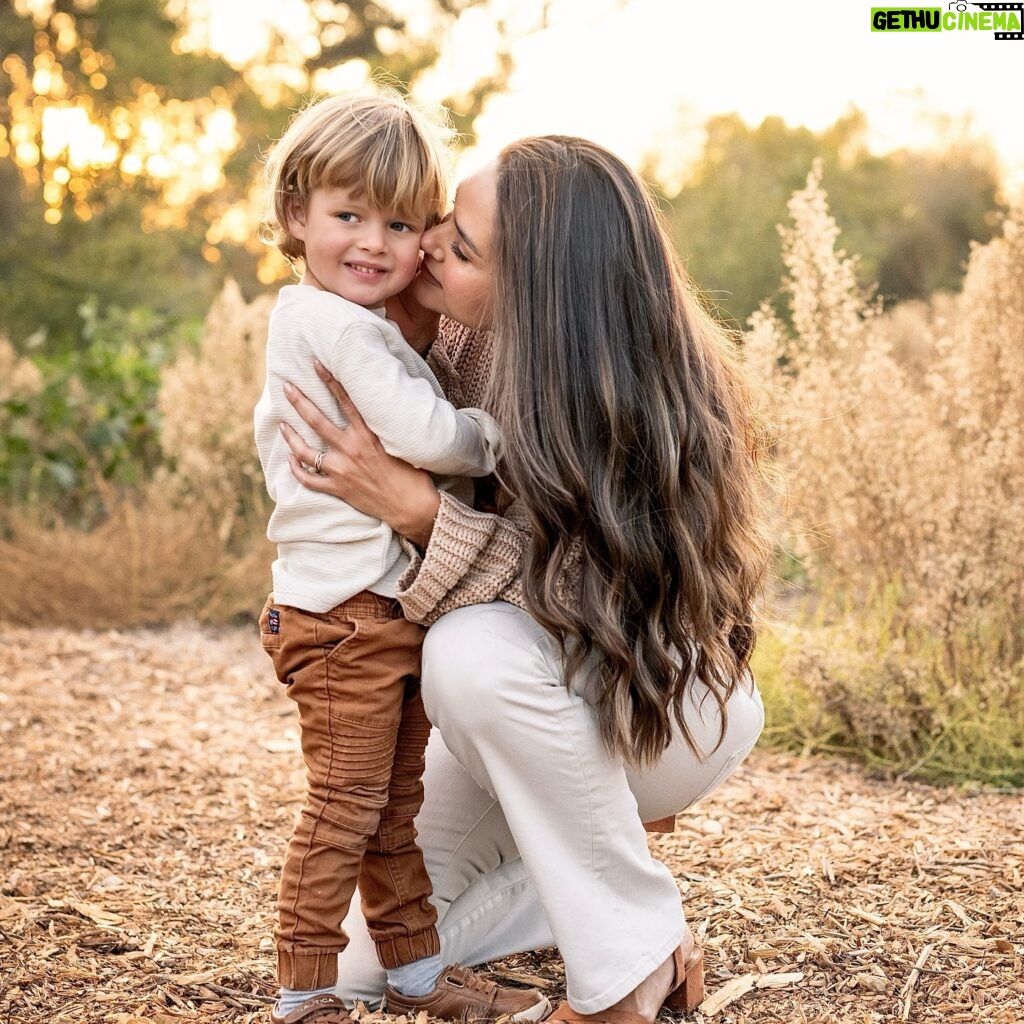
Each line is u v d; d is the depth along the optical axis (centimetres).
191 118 1552
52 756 348
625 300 181
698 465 186
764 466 218
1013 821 289
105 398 638
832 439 363
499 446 189
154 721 390
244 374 557
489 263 186
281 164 196
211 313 570
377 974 201
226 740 373
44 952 221
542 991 208
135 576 509
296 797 322
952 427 386
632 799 186
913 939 221
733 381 203
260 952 225
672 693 186
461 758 188
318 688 184
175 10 1566
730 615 192
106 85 1480
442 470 185
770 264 934
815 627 387
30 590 507
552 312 179
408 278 196
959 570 345
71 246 1363
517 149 189
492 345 204
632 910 185
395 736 187
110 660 455
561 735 178
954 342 380
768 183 1027
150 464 623
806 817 295
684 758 200
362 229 190
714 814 299
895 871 255
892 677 340
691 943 198
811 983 208
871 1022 193
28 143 1509
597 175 184
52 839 285
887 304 969
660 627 183
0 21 1462
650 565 180
